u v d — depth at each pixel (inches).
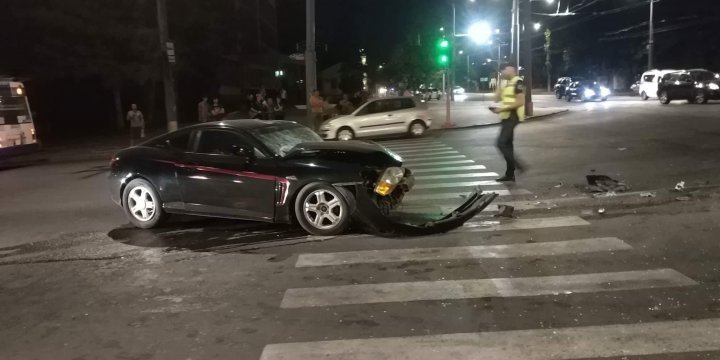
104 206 413.4
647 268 223.6
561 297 199.5
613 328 173.6
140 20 1200.8
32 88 1277.1
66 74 1172.5
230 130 313.3
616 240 261.0
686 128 711.1
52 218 379.2
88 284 236.1
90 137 1205.1
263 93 1107.9
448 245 266.1
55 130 1374.3
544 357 158.4
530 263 236.5
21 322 198.8
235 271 244.1
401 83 2792.8
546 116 1049.5
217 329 185.5
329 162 290.4
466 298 202.7
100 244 299.6
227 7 1563.7
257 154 302.2
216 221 336.2
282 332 181.3
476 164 526.6
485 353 161.6
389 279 225.3
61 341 181.8
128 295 220.7
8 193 515.5
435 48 999.0
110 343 178.5
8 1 1091.3
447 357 160.2
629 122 839.1
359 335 176.9
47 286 236.2
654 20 2230.6
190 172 310.3
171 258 267.6
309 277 232.1
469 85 3762.3
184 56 1366.9
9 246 307.6
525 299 199.3
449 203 358.9
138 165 323.3
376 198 291.4
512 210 315.6
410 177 321.7
